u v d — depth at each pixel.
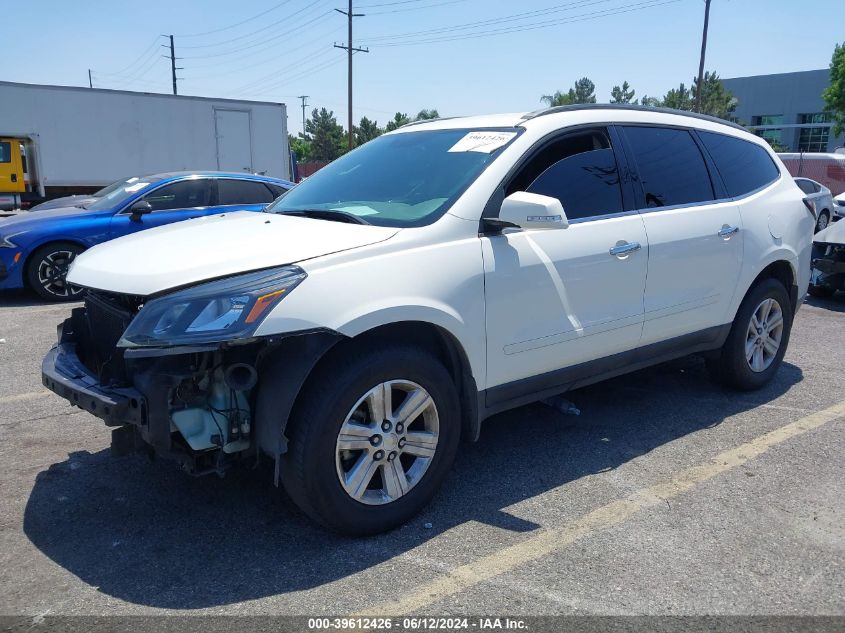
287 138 21.30
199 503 3.48
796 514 3.38
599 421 4.59
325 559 3.00
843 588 2.80
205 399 2.90
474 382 3.41
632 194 4.09
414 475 3.26
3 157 18.38
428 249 3.21
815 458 4.02
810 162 22.77
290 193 4.32
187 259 2.99
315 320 2.79
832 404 4.91
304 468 2.88
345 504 3.02
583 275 3.73
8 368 5.72
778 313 5.13
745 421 4.59
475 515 3.38
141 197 9.08
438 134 4.13
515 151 3.61
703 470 3.87
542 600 2.73
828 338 6.91
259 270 2.89
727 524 3.29
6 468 3.86
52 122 17.97
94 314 3.31
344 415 2.94
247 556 3.02
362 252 3.05
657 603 2.71
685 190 4.43
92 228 8.71
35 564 2.96
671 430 4.44
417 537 3.18
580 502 3.51
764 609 2.68
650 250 4.04
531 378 3.68
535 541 3.15
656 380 5.41
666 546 3.10
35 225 8.55
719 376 5.07
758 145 5.21
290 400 2.83
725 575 2.89
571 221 3.77
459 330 3.24
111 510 3.41
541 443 4.25
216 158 20.17
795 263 5.08
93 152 18.55
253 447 2.99
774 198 5.03
